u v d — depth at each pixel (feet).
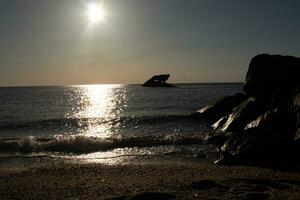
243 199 33.24
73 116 143.43
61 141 71.56
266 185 38.86
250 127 63.82
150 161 58.08
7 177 46.65
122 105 211.41
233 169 50.42
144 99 270.26
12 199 35.86
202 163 55.98
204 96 295.48
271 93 83.46
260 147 55.72
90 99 301.02
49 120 126.31
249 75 88.89
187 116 124.88
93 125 113.70
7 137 88.02
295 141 54.44
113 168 52.11
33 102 256.93
